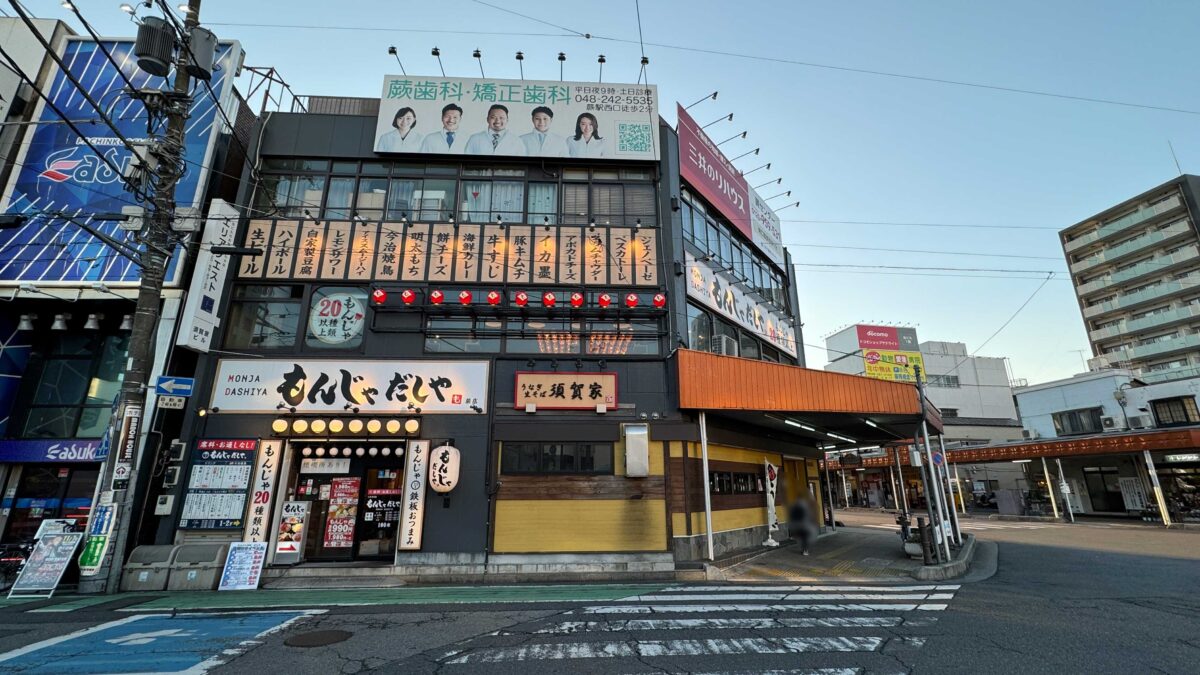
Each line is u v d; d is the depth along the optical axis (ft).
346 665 18.29
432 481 38.27
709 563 39.11
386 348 42.39
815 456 69.36
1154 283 137.28
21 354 41.70
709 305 51.13
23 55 44.11
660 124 51.39
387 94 48.98
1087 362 137.18
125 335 43.01
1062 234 159.33
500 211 48.03
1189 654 18.86
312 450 40.29
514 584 35.24
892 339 157.38
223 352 40.65
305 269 44.14
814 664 18.02
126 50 45.68
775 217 73.97
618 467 40.63
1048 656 18.69
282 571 36.50
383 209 47.16
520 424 40.78
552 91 50.34
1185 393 90.79
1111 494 95.14
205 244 40.22
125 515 33.24
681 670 17.58
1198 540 56.03
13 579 33.63
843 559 44.27
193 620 24.66
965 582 34.27
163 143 35.60
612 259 46.24
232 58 46.57
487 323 43.93
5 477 39.63
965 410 152.97
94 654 19.36
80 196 41.75
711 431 45.06
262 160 47.50
